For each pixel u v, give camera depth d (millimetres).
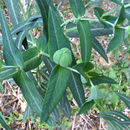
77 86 158
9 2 204
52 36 131
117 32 142
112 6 466
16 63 140
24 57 143
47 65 172
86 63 136
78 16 146
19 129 466
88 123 459
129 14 146
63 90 133
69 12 541
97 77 149
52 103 130
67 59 128
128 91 466
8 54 139
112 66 494
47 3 142
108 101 446
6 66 139
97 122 462
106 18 146
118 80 474
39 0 138
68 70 133
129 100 169
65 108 201
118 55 488
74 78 155
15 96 496
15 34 193
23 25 182
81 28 142
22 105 483
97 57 509
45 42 146
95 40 199
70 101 470
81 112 135
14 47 133
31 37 211
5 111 483
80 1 145
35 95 151
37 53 147
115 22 138
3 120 138
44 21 140
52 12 128
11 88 502
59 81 132
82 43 141
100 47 203
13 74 142
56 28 130
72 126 447
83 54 141
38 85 205
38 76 217
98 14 140
